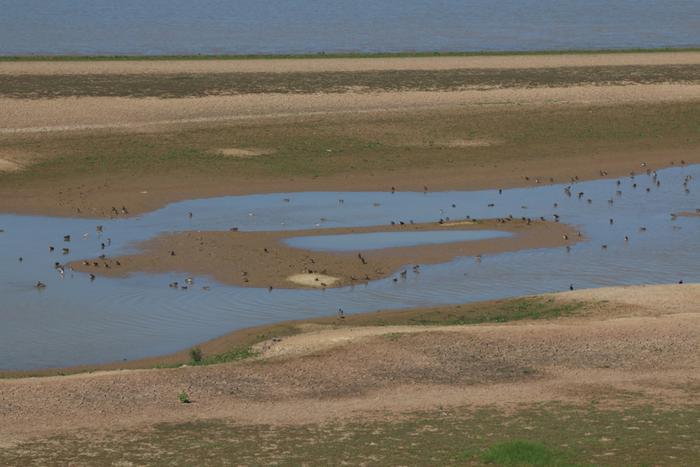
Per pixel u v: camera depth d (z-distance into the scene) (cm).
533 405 10200
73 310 13762
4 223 17750
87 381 10700
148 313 13712
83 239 16862
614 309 13438
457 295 14588
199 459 8688
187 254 16125
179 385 10694
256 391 10600
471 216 18575
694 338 12106
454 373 11131
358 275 15338
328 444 9069
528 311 13600
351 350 11688
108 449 8938
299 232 17350
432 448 8931
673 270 15888
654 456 8650
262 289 14712
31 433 9369
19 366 11906
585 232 17738
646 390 10662
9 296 14188
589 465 8356
